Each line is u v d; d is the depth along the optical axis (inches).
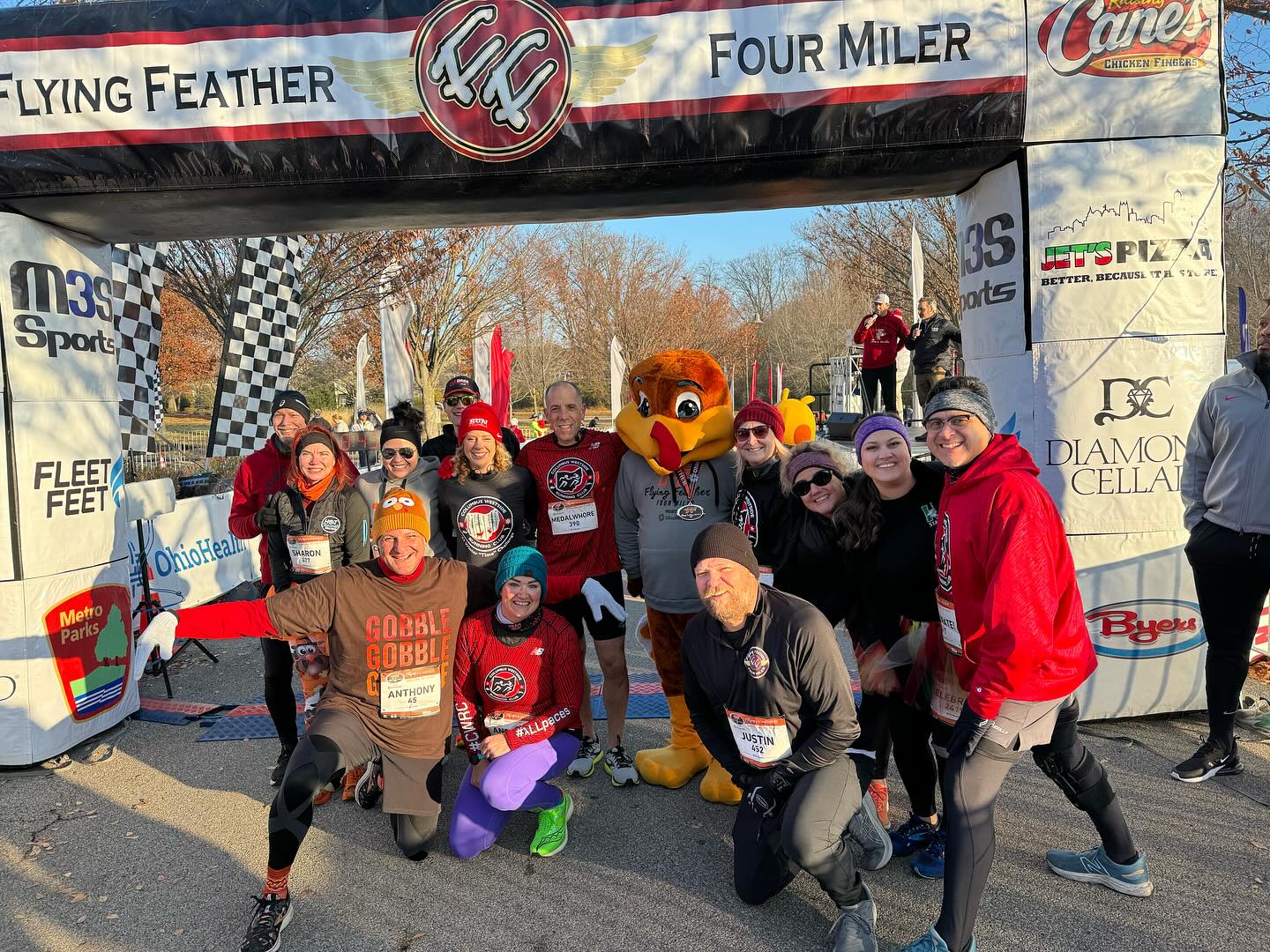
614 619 145.0
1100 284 156.9
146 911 114.6
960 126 153.9
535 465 153.2
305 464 143.0
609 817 137.4
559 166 156.4
